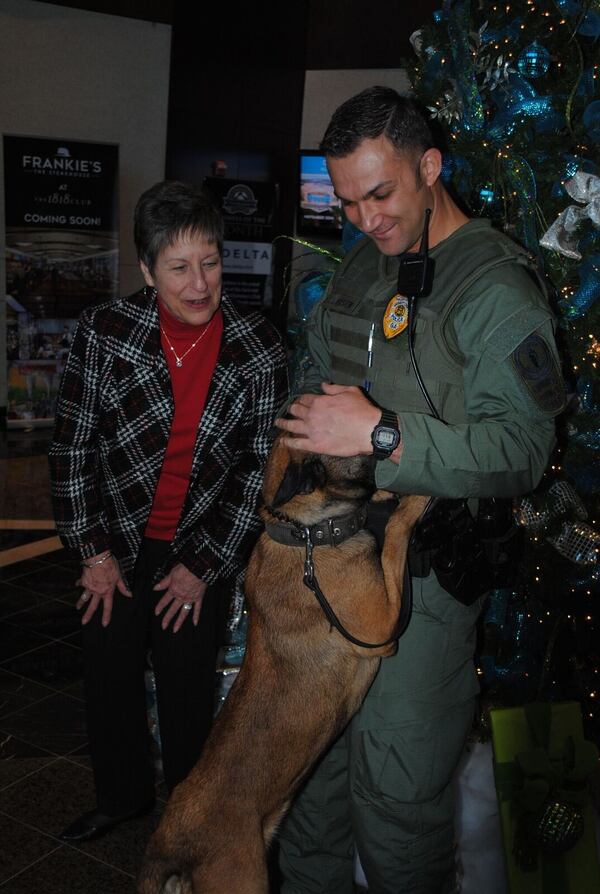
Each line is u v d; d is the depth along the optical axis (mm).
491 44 2438
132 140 8461
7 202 7613
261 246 8547
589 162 2287
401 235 1755
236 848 1809
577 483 2467
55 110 8078
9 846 2580
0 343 8156
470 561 1892
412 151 1686
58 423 2324
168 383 2234
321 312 2146
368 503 1989
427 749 1920
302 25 8664
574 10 2299
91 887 2428
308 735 1931
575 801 2174
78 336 2270
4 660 3768
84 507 2352
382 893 2018
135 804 2611
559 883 2180
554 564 2479
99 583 2385
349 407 1654
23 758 3045
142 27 8234
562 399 1695
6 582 4574
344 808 2199
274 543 1999
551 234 2232
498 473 1655
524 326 1653
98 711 2479
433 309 1776
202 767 1898
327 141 1694
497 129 2359
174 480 2348
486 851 2344
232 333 2283
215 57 8477
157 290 2158
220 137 8695
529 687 2598
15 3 7695
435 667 1915
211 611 2443
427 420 1650
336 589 1900
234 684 2033
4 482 6391
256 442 2355
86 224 7891
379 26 8312
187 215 2051
